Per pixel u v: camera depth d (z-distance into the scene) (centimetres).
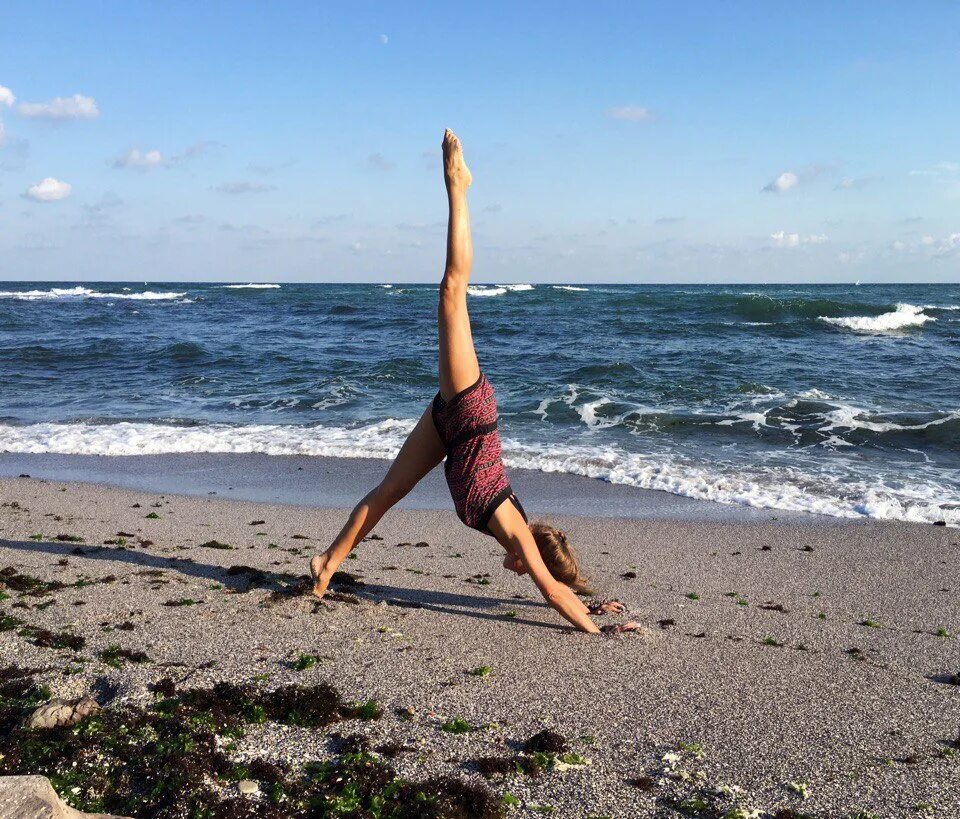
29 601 524
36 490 952
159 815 292
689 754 354
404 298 5897
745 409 1441
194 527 779
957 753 362
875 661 477
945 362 2045
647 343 2570
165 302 5459
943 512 845
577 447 1182
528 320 3416
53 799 258
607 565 684
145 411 1521
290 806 302
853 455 1134
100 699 384
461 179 462
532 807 311
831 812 311
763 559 704
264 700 379
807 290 10056
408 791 310
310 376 1917
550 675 436
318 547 707
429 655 456
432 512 863
